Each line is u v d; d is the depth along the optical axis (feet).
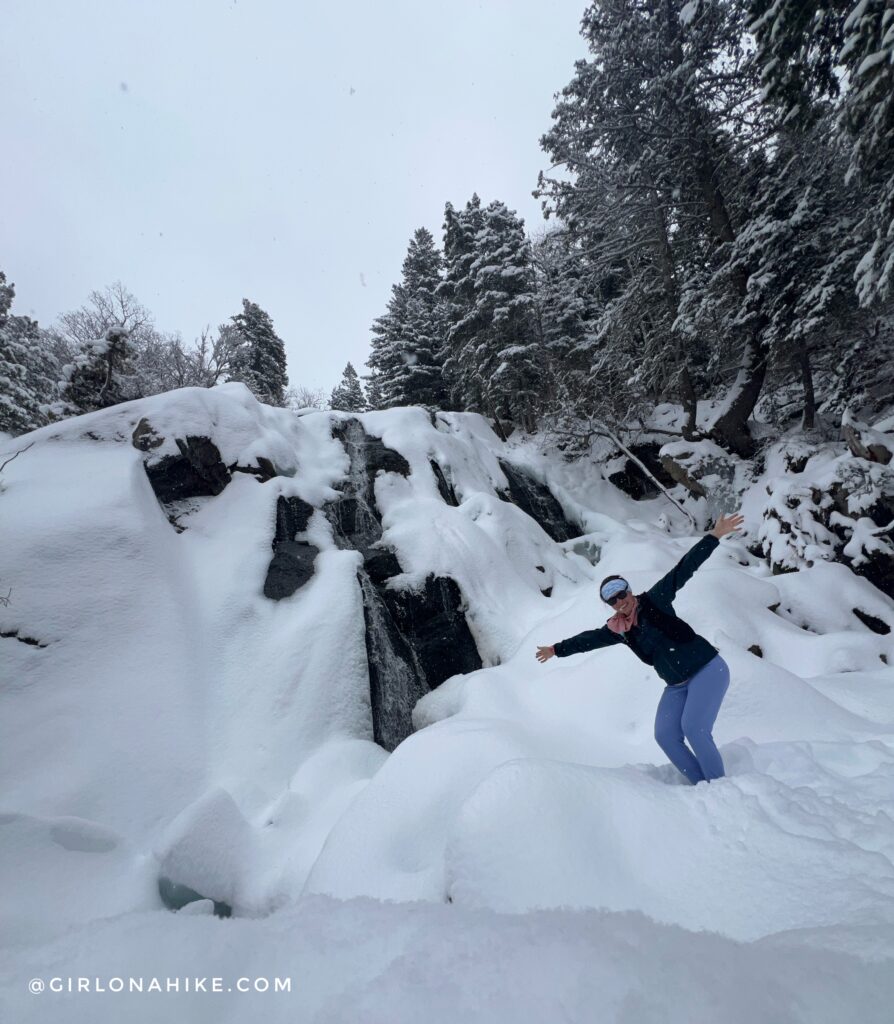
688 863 6.47
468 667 25.79
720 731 13.03
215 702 18.51
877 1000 3.12
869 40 22.07
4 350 56.24
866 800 7.33
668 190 49.14
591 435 52.80
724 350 48.52
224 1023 3.13
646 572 22.33
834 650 19.11
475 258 60.44
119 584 19.48
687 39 43.86
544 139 51.11
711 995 3.06
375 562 28.19
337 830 11.39
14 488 22.20
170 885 12.45
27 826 12.07
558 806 7.57
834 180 40.16
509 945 3.69
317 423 38.99
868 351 41.32
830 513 29.84
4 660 16.37
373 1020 3.02
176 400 28.71
